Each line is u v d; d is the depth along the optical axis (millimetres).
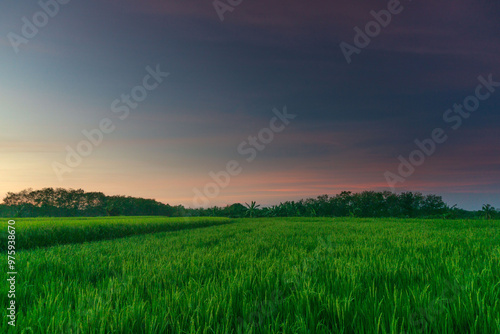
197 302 2773
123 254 6879
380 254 5422
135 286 3578
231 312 2547
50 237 11758
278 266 4480
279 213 87750
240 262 5121
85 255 6762
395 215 82500
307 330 2176
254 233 13016
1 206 85750
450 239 8523
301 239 9727
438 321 2234
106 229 14898
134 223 17656
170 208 115812
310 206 90250
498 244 7008
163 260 5621
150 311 2598
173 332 2209
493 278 3357
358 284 3133
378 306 2439
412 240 8234
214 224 29031
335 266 4422
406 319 2285
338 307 2447
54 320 2350
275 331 2180
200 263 5160
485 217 63938
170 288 3445
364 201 87875
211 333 2203
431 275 3725
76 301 3006
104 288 3457
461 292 2807
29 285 3582
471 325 2146
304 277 3592
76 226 13305
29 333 2193
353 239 9258
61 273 4512
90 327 2221
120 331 2182
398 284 3395
